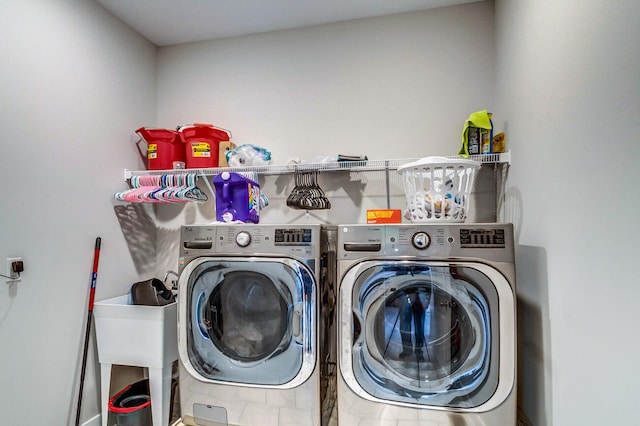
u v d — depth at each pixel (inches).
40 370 63.4
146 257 93.9
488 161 71.1
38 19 65.0
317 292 55.8
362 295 53.5
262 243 58.0
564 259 45.3
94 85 78.1
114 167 83.9
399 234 52.7
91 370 73.5
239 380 59.0
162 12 84.2
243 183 67.4
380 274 53.1
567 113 44.9
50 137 67.0
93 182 77.3
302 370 55.9
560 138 46.8
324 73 90.7
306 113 91.5
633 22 31.7
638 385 30.6
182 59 100.0
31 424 61.4
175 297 80.0
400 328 52.9
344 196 88.3
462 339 50.7
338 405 53.7
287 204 83.1
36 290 63.3
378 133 86.9
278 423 56.5
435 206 58.4
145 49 96.3
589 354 38.9
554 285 48.3
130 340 69.8
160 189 80.2
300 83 92.1
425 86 84.6
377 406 52.2
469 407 49.6
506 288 48.6
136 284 77.3
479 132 71.8
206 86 98.2
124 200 81.0
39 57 65.1
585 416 39.6
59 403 66.7
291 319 57.0
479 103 81.3
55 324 66.7
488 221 79.1
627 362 32.2
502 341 48.5
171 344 70.9
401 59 86.1
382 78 87.1
